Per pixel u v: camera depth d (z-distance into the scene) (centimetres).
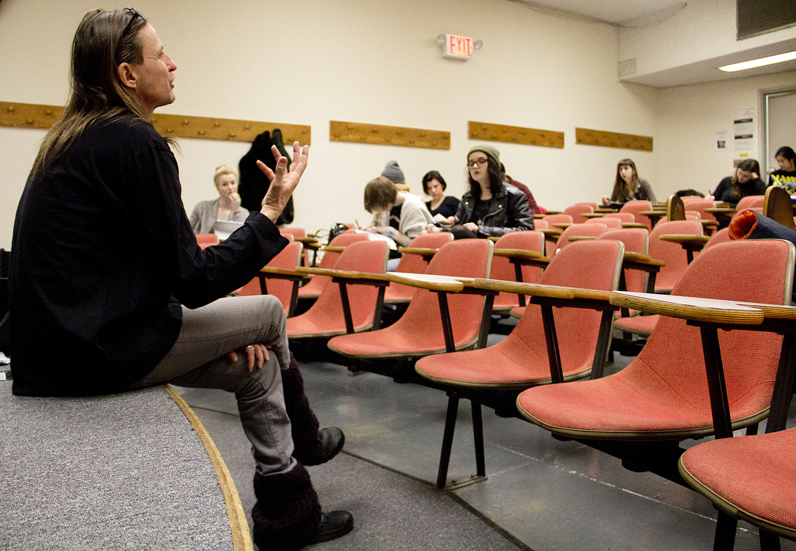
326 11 695
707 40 870
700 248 307
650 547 146
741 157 985
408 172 766
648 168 1045
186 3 614
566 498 175
